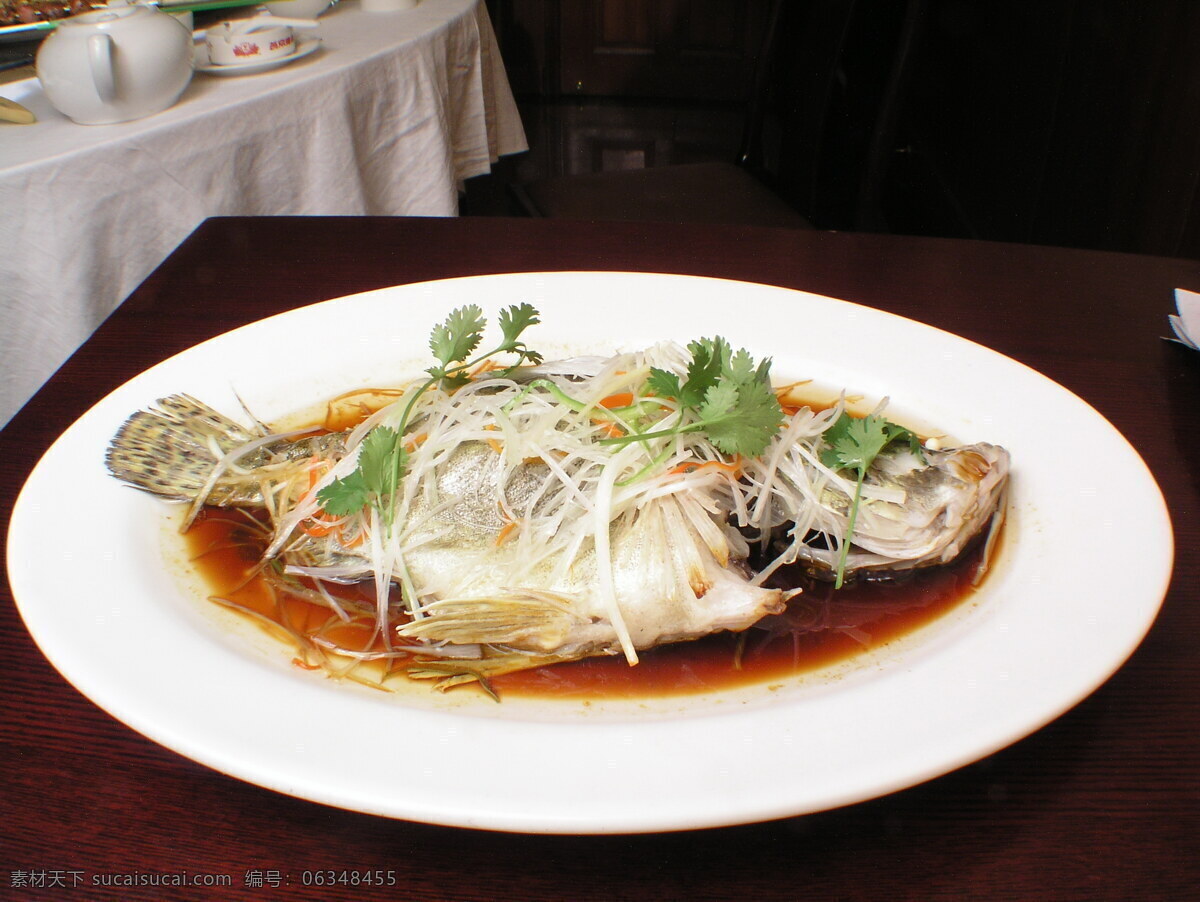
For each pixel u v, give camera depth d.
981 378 0.78
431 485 0.71
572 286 0.88
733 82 2.67
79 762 0.51
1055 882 0.45
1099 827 0.47
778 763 0.46
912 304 0.90
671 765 0.46
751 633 0.66
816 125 1.32
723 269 0.94
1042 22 1.88
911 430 0.77
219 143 1.16
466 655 0.64
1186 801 0.49
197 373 0.80
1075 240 1.76
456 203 1.48
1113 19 1.62
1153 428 0.76
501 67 1.68
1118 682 0.56
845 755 0.46
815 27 1.34
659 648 0.66
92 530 0.64
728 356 0.71
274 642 0.63
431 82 1.39
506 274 0.90
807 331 0.84
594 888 0.45
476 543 0.69
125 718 0.48
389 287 0.89
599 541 0.66
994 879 0.45
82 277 1.08
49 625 0.54
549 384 0.72
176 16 1.33
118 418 0.74
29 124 1.13
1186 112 1.43
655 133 2.55
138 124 1.12
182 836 0.47
